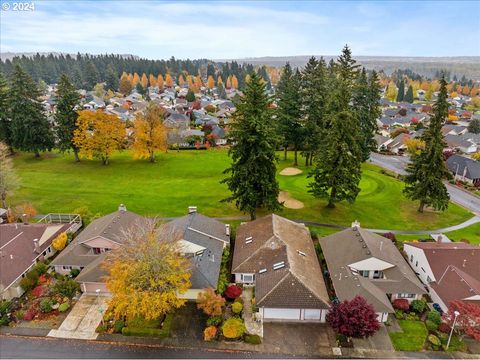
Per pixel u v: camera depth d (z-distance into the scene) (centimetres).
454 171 7444
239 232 4169
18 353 2705
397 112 15700
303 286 3053
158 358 2673
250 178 4159
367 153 6731
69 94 6869
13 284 3319
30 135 6975
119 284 2728
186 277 2900
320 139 5975
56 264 3578
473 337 2733
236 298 3231
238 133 4078
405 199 5578
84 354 2705
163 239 3059
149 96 19075
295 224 4272
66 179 6291
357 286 3136
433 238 4378
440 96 4528
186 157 7838
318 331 2941
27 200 5372
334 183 4672
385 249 3716
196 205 5216
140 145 7056
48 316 3073
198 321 3022
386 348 2772
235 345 2798
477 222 4947
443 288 3259
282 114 6375
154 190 5825
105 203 5291
